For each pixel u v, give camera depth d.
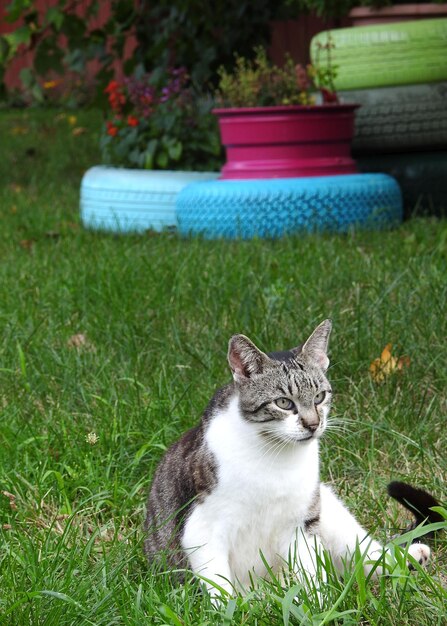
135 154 10.54
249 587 3.69
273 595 3.25
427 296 6.43
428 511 3.93
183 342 6.13
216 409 3.78
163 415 5.04
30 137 16.27
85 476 4.51
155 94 10.81
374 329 6.02
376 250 8.06
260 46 10.85
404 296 6.46
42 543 3.91
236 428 3.64
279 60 15.09
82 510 4.28
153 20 11.79
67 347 6.16
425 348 5.75
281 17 12.07
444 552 3.97
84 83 19.59
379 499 4.34
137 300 6.92
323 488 4.05
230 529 3.61
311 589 3.38
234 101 9.96
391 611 3.32
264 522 3.64
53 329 6.46
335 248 8.03
